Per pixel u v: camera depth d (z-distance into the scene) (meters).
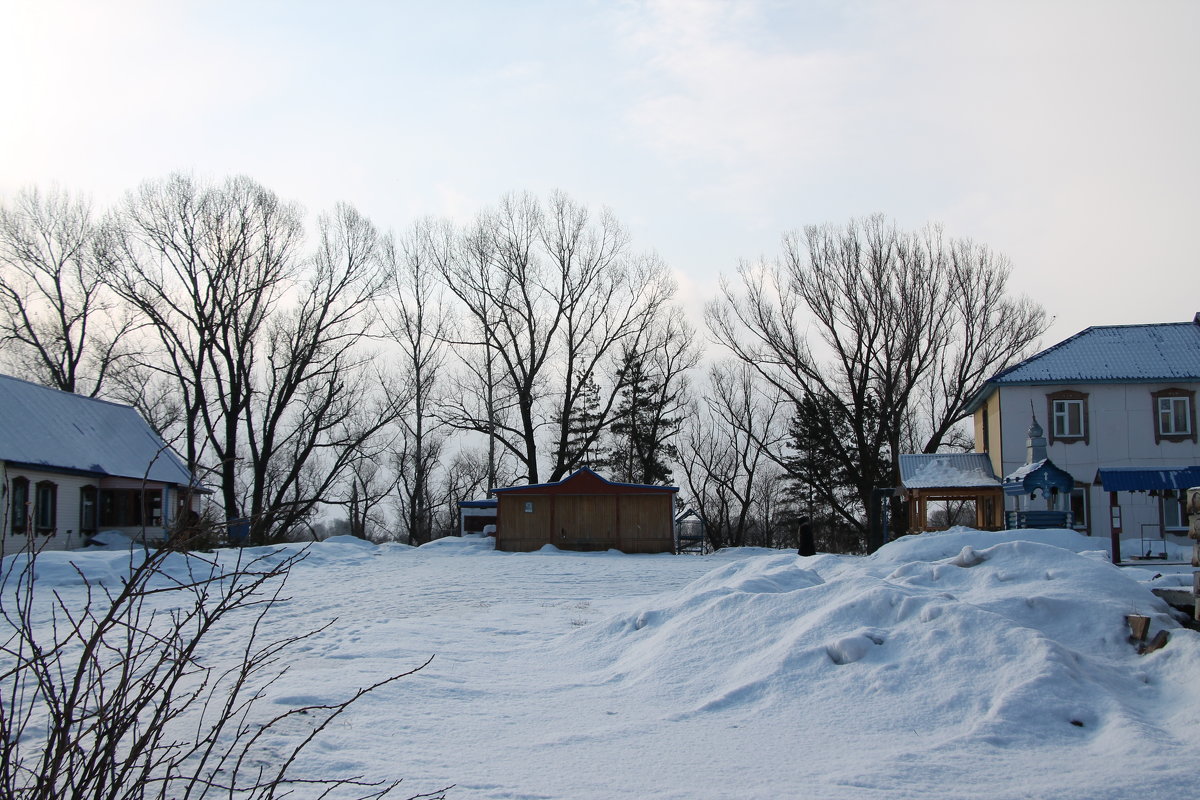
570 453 55.97
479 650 11.64
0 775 3.72
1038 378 36.28
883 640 8.95
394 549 39.59
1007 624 8.62
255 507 41.81
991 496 37.19
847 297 45.53
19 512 31.72
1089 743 6.95
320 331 44.38
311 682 8.88
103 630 3.93
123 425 40.97
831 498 48.56
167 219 41.53
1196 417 35.41
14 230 42.31
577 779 6.27
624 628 11.49
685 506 59.47
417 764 6.50
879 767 6.48
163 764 5.98
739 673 9.07
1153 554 24.48
